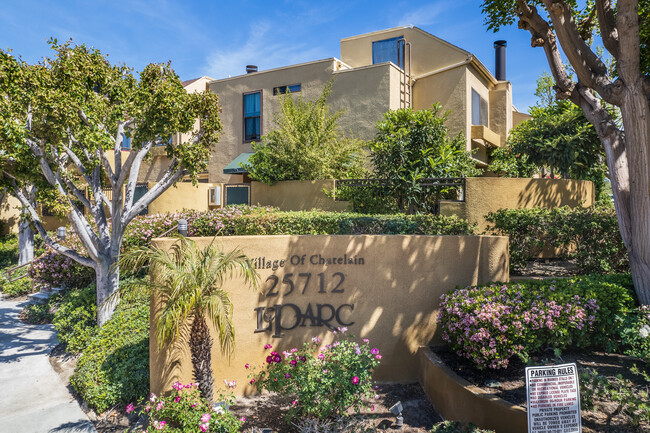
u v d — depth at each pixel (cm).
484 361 655
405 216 1080
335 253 827
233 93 1950
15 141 853
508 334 643
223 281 778
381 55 2058
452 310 710
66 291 1416
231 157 1955
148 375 784
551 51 911
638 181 743
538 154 1473
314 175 1446
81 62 971
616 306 681
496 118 2055
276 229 1104
